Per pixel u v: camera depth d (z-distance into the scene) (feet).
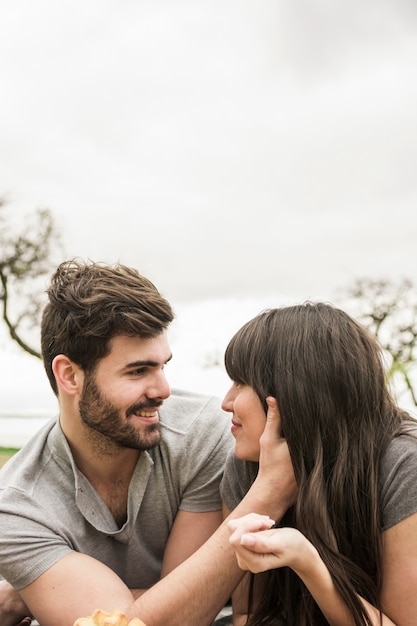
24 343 51.55
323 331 6.79
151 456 7.83
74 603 6.84
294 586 6.93
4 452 23.59
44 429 8.14
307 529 6.39
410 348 47.16
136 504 7.70
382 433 6.64
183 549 7.82
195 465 7.83
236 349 7.03
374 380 6.74
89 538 7.62
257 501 6.62
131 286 7.36
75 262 7.86
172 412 8.14
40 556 7.09
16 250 51.49
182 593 6.48
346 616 6.05
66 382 7.43
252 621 7.02
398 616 6.24
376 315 48.93
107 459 7.56
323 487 6.46
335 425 6.57
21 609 7.88
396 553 6.27
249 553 5.35
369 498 6.37
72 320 7.27
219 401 8.48
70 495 7.63
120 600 6.77
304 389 6.60
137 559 7.95
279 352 6.78
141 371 7.34
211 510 7.91
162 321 7.37
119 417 7.29
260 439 6.77
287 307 7.13
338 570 6.14
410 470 6.31
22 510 7.29
